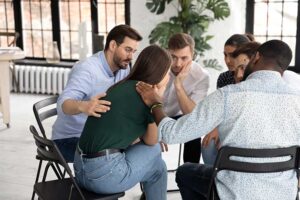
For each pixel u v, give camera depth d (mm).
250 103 1997
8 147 4883
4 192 3750
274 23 6215
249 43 2826
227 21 6238
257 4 6246
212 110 2025
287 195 2117
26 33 7738
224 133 2078
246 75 2225
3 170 4223
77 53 7520
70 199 2363
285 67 2094
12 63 7426
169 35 5996
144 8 6582
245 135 2023
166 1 6191
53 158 2428
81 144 2414
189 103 3141
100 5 7215
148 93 2314
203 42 6074
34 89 7508
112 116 2338
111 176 2340
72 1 7367
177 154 4652
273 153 2033
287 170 2119
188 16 6035
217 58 6375
